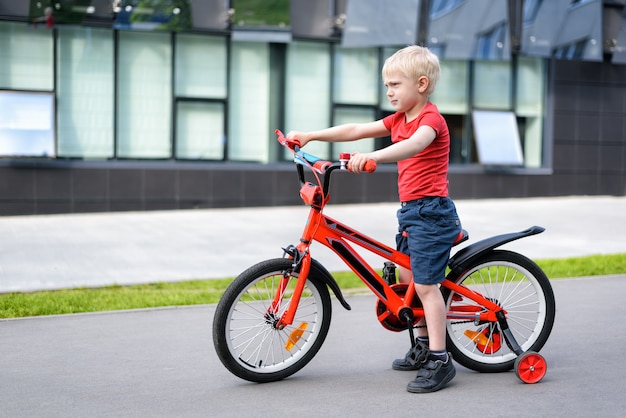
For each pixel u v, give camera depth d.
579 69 16.47
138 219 12.49
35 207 12.88
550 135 16.33
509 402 3.87
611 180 16.91
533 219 12.75
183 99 13.77
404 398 3.95
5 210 12.73
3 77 12.64
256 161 14.31
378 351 4.90
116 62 13.27
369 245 4.19
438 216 4.05
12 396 3.99
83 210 13.17
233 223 12.03
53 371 4.46
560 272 7.82
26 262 8.51
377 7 14.17
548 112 16.31
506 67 15.96
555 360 4.64
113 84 13.28
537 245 9.95
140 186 13.45
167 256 8.98
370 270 4.18
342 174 14.77
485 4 14.70
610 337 5.20
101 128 13.27
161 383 4.23
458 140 15.70
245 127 14.21
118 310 6.11
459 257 4.32
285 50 14.34
